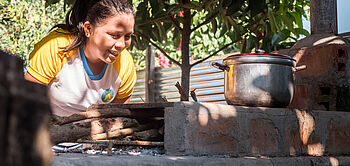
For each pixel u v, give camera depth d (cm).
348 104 268
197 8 278
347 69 272
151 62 598
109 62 211
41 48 214
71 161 119
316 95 278
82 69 219
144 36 320
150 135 209
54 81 219
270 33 330
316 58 280
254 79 202
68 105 227
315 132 230
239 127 188
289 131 214
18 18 609
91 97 230
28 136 50
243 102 204
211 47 652
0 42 557
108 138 202
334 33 295
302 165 194
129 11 201
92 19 201
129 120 197
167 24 344
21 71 71
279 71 206
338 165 216
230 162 161
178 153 166
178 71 571
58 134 157
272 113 205
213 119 176
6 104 48
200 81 533
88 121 179
